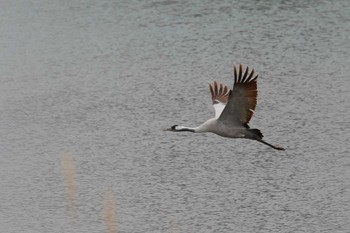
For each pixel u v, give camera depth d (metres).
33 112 35.97
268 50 42.50
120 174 29.66
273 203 27.31
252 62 40.97
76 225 26.09
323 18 46.66
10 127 34.38
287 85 37.84
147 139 32.59
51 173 29.94
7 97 38.03
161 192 28.20
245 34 44.78
